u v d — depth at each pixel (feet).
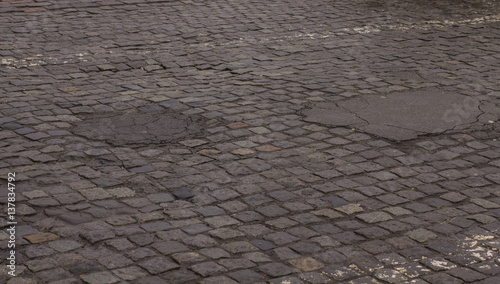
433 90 27.61
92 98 26.27
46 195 18.22
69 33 35.70
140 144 21.95
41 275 14.49
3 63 30.48
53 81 28.32
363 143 22.36
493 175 20.27
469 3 45.44
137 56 32.22
